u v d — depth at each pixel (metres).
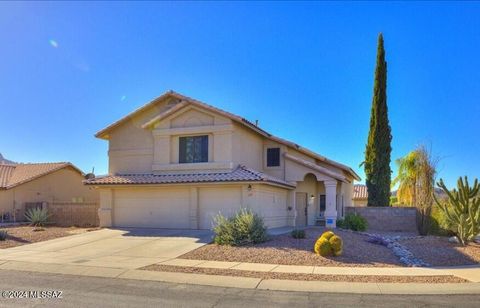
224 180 21.53
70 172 39.22
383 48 29.64
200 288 10.56
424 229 24.00
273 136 26.78
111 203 24.53
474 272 12.79
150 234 20.75
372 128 29.30
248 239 16.97
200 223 22.62
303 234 18.30
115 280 11.58
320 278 11.75
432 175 24.78
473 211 18.27
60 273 12.60
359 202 49.56
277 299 9.43
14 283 11.18
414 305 8.89
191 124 23.95
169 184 22.58
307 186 28.48
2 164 37.97
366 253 15.79
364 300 9.34
